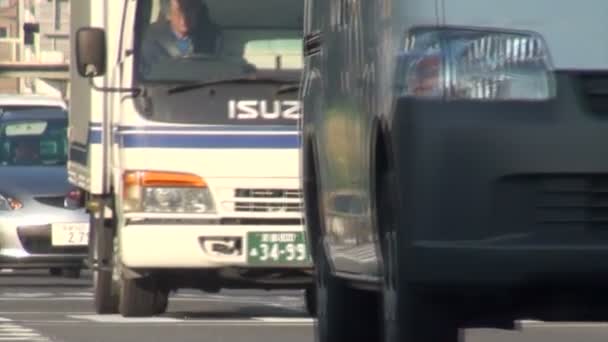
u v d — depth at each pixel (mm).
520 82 25938
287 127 50281
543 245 25625
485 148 25719
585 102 25844
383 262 27984
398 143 26281
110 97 53344
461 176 25797
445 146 25828
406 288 26766
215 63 50500
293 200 50281
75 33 57375
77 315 55000
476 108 25906
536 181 25688
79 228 70688
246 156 50250
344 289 34594
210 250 50375
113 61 51656
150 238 50375
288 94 50344
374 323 34938
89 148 54844
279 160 50250
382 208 28031
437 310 27422
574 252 25562
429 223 25891
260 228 50281
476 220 25781
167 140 50469
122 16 51094
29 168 73312
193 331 48625
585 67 25859
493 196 25734
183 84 50469
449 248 25781
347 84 30547
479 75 26062
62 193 71125
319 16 34188
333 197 32281
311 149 35281
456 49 26234
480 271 25781
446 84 26125
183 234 50344
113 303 55500
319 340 35531
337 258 32438
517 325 33094
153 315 54000
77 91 60031
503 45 26109
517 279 25781
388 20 27469
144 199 50438
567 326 49781
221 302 62594
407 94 26297
